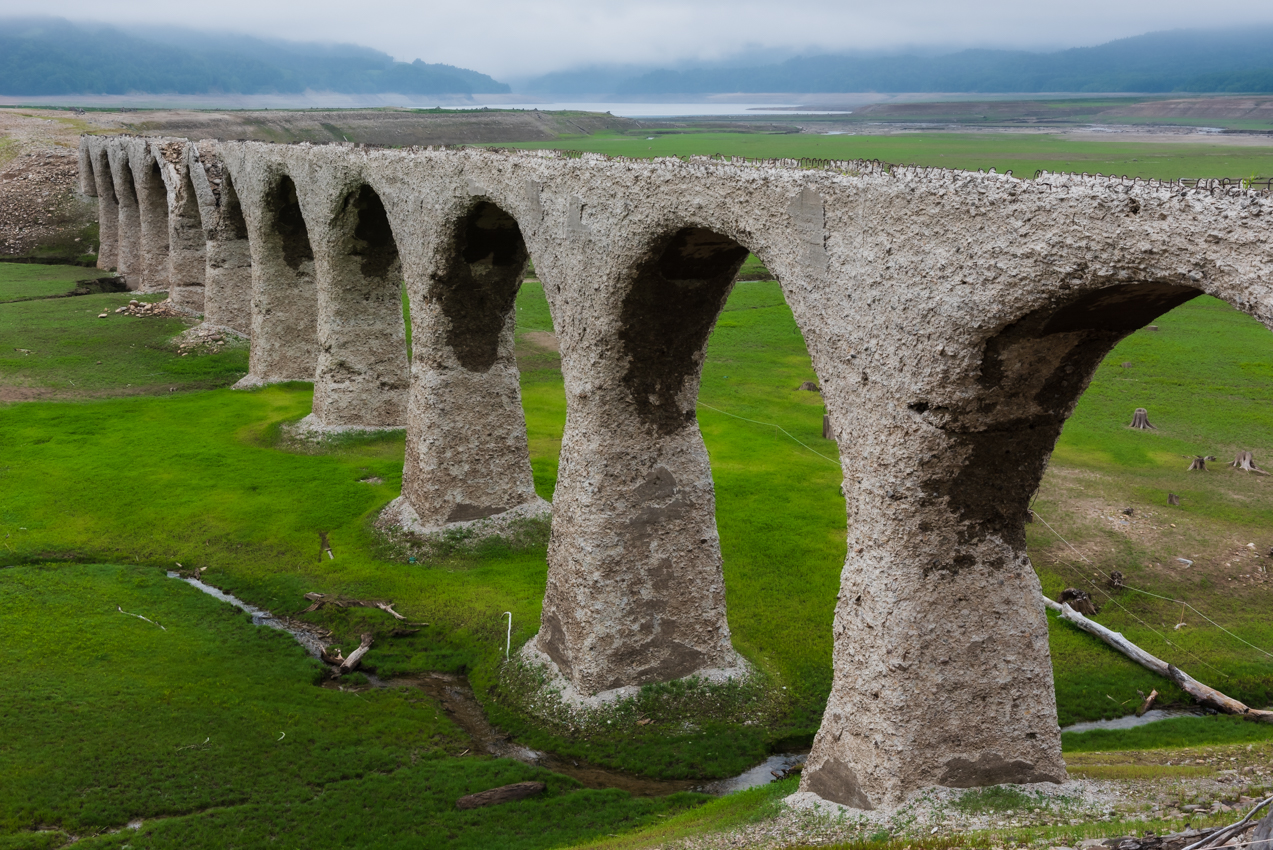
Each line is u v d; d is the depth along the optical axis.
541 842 11.85
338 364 27.14
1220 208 7.43
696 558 15.55
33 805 12.16
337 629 17.64
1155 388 33.03
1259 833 7.02
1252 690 15.58
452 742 14.37
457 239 18.61
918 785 10.96
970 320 9.41
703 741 14.42
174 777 12.91
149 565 20.06
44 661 15.57
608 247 13.59
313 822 12.17
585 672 15.13
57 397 31.23
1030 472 10.72
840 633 11.53
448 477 20.72
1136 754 12.84
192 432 27.86
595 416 14.76
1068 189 8.48
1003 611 11.02
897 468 10.42
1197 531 21.52
